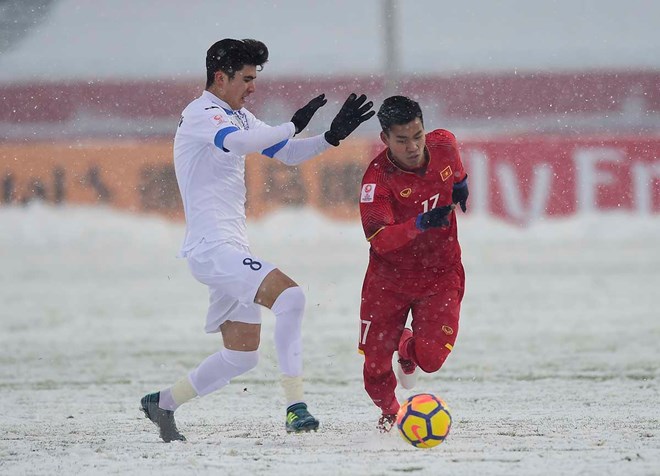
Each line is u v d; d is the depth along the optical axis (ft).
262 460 69.41
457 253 78.43
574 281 203.41
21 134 326.44
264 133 74.33
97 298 191.52
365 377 79.41
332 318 164.04
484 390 104.88
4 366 127.75
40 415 94.63
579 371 116.47
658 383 107.45
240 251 75.61
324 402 99.60
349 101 79.77
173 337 149.79
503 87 339.57
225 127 74.64
